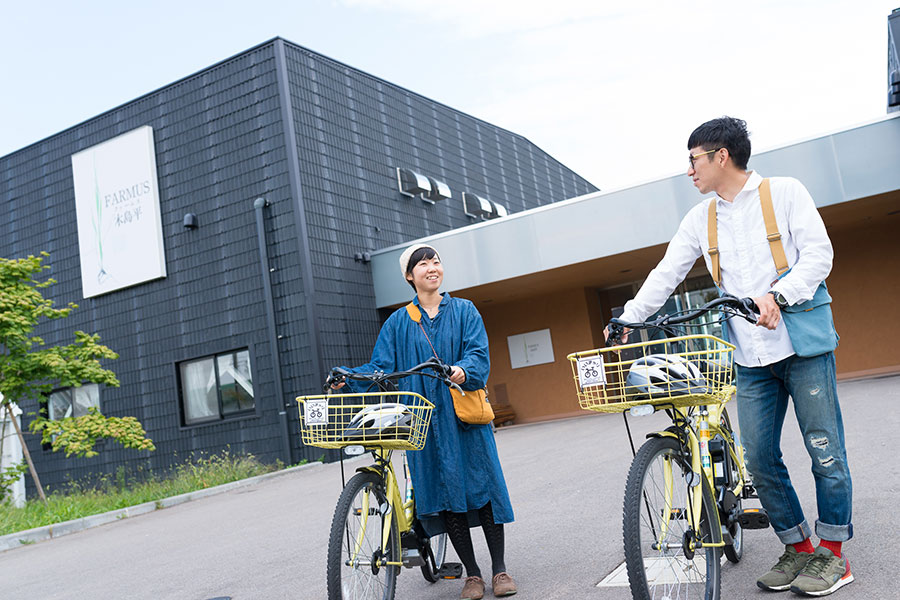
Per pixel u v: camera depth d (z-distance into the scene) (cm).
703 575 271
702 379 246
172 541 662
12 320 1095
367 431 300
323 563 466
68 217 1578
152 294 1467
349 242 1393
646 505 249
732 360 265
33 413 1412
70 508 978
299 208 1305
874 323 1469
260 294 1339
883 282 1465
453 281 1373
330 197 1374
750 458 294
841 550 310
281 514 722
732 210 291
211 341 1391
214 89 1407
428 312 359
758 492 298
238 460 1302
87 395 1542
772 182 284
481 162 1873
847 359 1489
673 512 263
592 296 1689
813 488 456
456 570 349
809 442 282
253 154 1359
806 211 274
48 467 1562
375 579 314
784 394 293
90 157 1544
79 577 553
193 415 1425
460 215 1741
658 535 252
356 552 301
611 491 558
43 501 1108
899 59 1106
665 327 268
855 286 1489
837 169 1102
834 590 278
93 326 1537
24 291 1169
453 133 1784
